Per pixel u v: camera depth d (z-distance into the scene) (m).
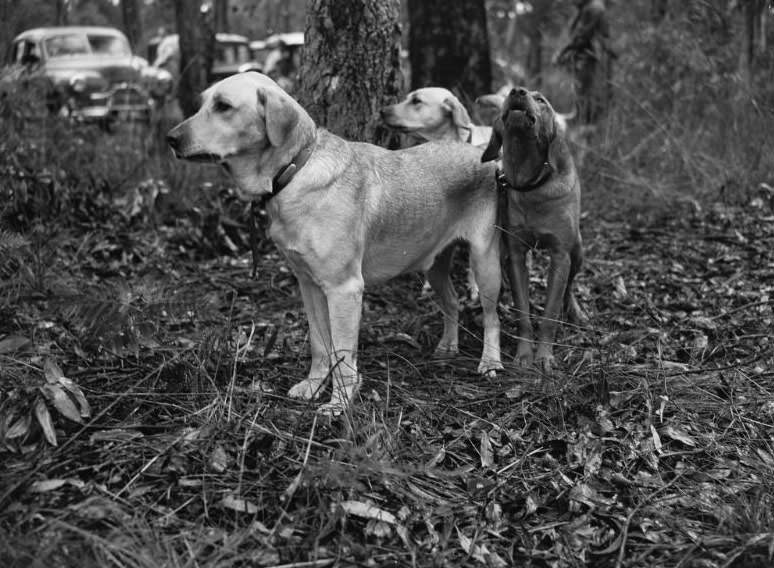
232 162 2.43
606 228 4.31
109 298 2.64
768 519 2.12
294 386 2.59
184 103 5.57
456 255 3.46
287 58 9.35
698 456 2.36
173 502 2.08
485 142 3.81
